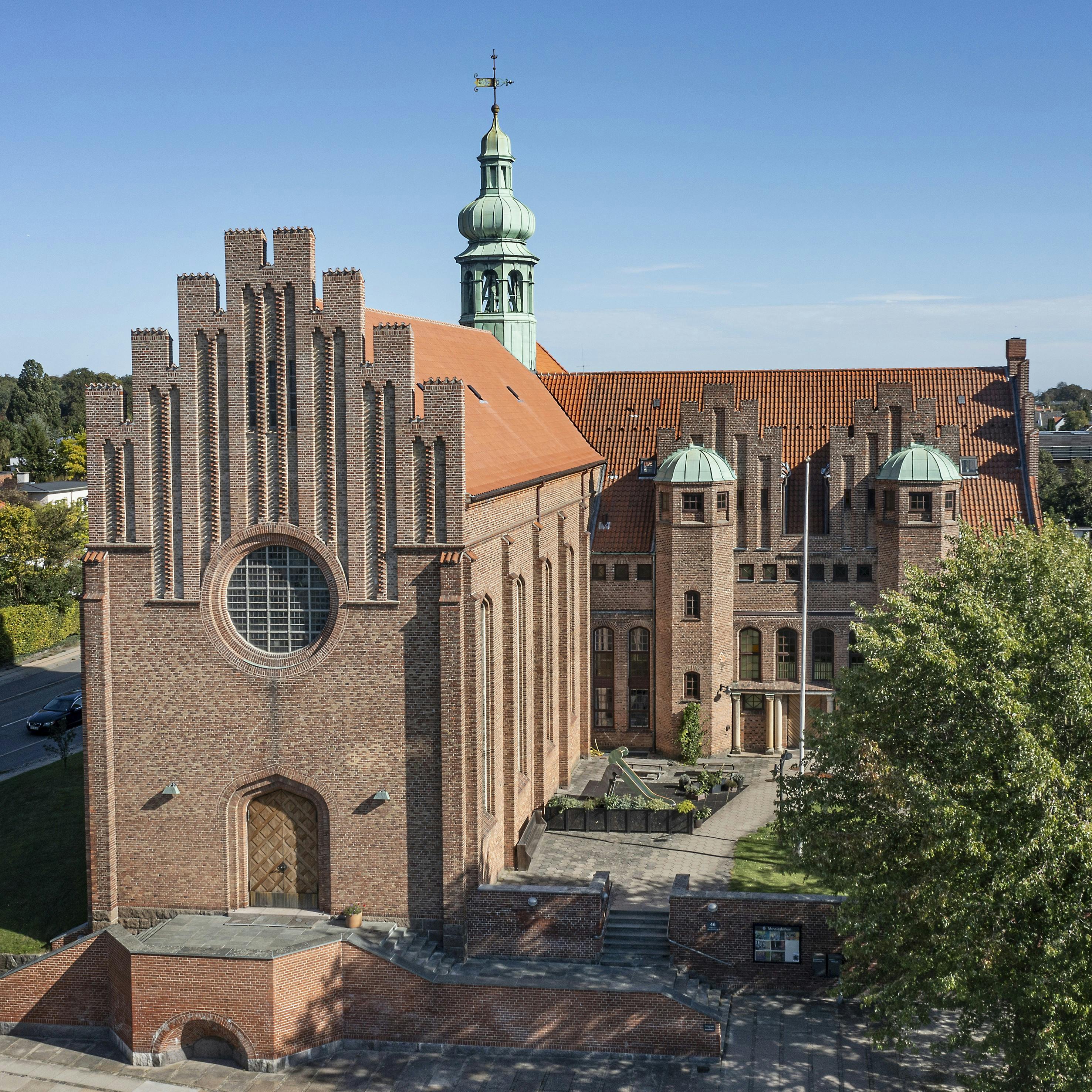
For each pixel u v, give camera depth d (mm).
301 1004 32844
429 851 35156
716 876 39188
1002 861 24656
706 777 47969
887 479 52062
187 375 35406
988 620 25812
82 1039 34656
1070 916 23844
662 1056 32406
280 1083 31797
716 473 52562
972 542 31141
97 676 36156
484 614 37250
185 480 35625
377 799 35000
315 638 35750
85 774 36469
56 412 199125
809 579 53844
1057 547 29922
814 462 56156
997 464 55969
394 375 34312
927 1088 30391
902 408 53219
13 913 37844
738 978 35438
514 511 41094
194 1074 32406
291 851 36406
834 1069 31406
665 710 53906
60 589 86188
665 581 53312
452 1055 33312
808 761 46500
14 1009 35062
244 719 35750
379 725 35094
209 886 36219
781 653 54375
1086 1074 23000
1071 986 23234
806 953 35156
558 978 33312
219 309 35250
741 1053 32312
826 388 59156
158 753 36219
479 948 35531
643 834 43375
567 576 48594
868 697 28766
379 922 35500
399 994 33469
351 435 34625
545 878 38781
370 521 34781
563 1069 32219
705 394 54250
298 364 34875
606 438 59719
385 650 34906
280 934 34406
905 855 28312
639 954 35531
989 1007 25719
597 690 55219
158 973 32656
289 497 35312
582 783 49219
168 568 35938
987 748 25062
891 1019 27312
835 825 29781
